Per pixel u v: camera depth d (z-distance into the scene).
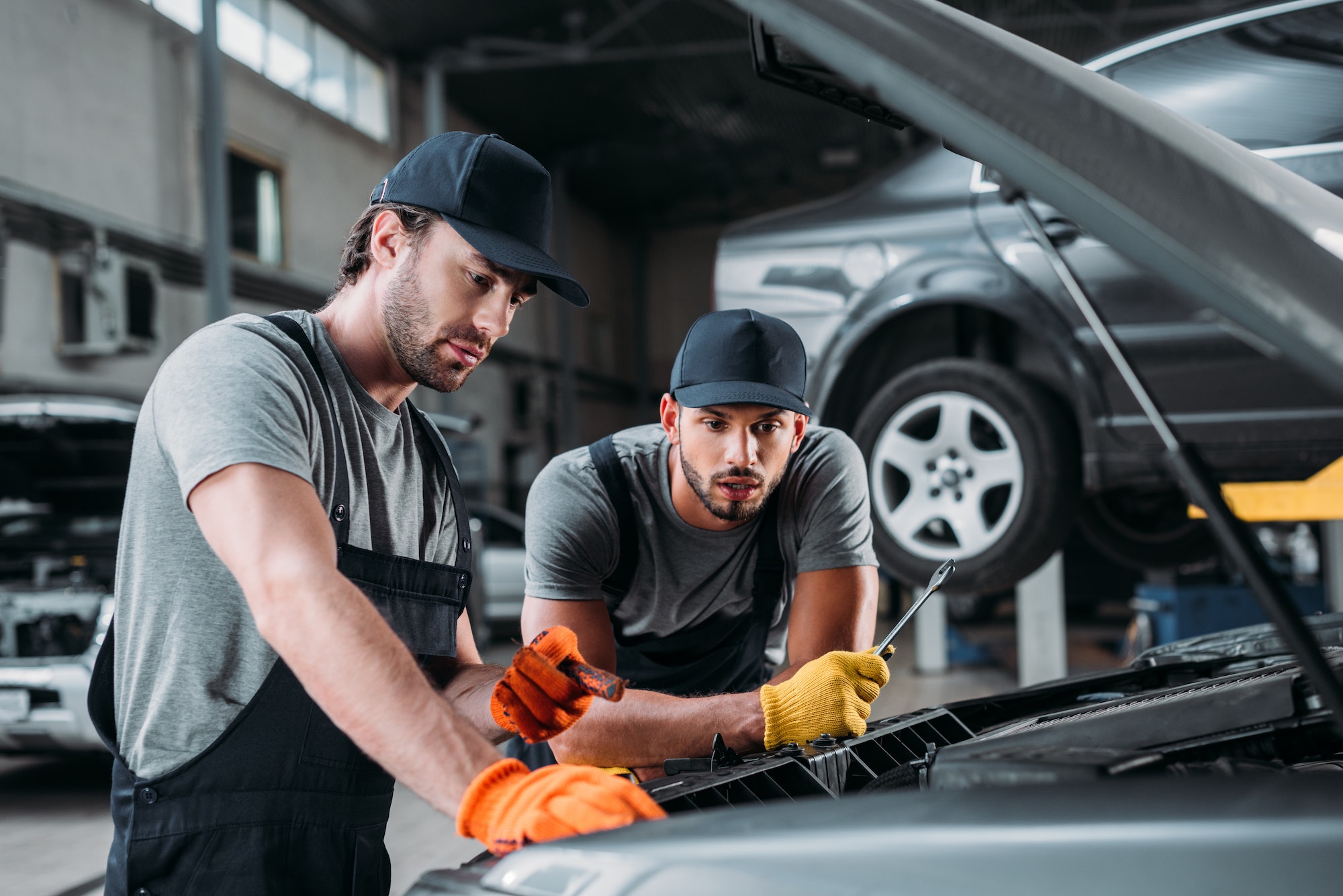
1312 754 0.85
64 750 3.13
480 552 5.67
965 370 2.64
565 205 14.56
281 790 0.90
